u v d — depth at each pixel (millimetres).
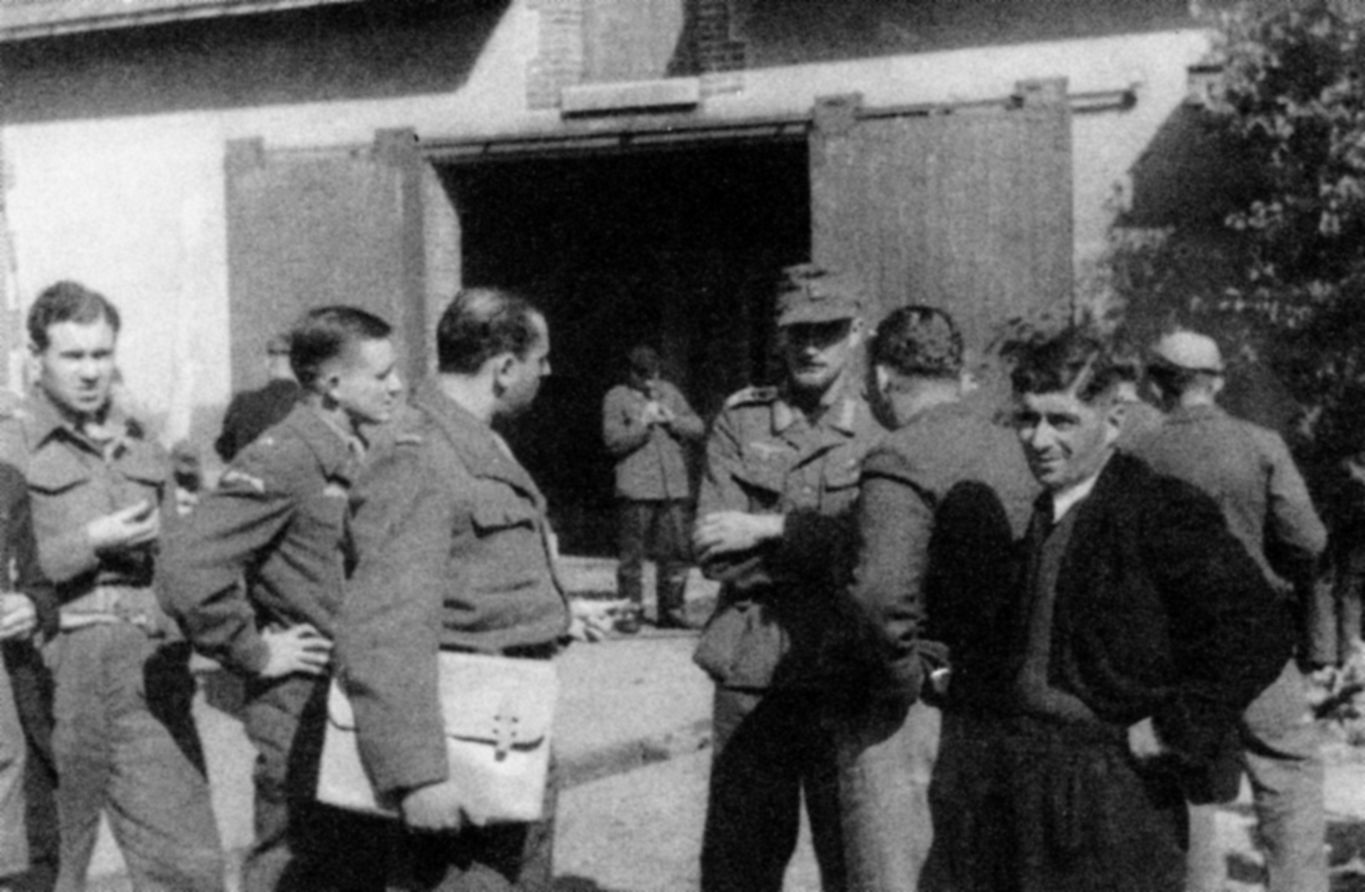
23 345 14453
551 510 17406
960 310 11945
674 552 12141
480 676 3779
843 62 12422
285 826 4539
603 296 17094
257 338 14195
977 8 11984
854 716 4609
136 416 5141
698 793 7746
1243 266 11297
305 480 4484
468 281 14852
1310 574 5668
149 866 4770
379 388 4605
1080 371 3691
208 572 4367
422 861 3895
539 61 13516
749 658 4863
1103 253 11680
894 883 4508
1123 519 3633
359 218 13891
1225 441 5512
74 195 15078
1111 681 3594
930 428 4137
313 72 14227
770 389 5172
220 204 14602
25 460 4715
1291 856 5426
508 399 4070
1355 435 10047
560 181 16062
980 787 3814
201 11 14109
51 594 4578
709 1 12875
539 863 4086
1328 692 8875
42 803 4625
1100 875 3609
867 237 12195
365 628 3680
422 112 13883
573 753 8047
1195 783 3625
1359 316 10102
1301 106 10008
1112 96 11633
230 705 9109
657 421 12039
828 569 4785
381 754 3633
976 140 11867
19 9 14805
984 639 3840
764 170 16406
